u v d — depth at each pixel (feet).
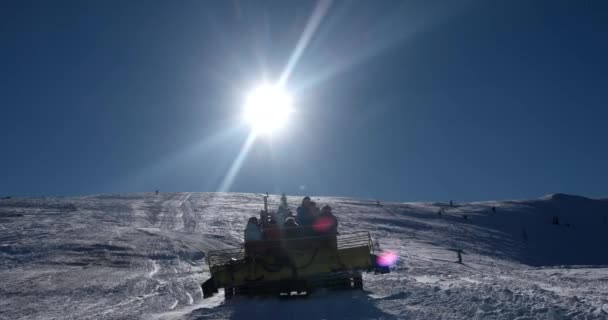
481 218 258.16
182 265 104.94
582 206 334.44
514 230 239.09
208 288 43.42
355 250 43.14
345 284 44.75
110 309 53.83
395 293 40.91
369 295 41.27
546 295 37.60
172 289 68.39
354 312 34.22
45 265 102.94
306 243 43.24
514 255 177.58
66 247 123.54
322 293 44.11
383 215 236.84
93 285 76.33
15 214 189.88
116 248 124.36
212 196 292.81
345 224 200.44
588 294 42.39
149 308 51.52
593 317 29.45
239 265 43.50
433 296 38.45
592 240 243.19
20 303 63.67
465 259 130.11
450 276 68.74
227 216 209.46
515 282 50.96
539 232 242.58
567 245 223.92
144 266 102.89
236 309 39.01
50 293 71.00
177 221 194.49
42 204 224.74
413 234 190.80
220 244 141.08
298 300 41.16
